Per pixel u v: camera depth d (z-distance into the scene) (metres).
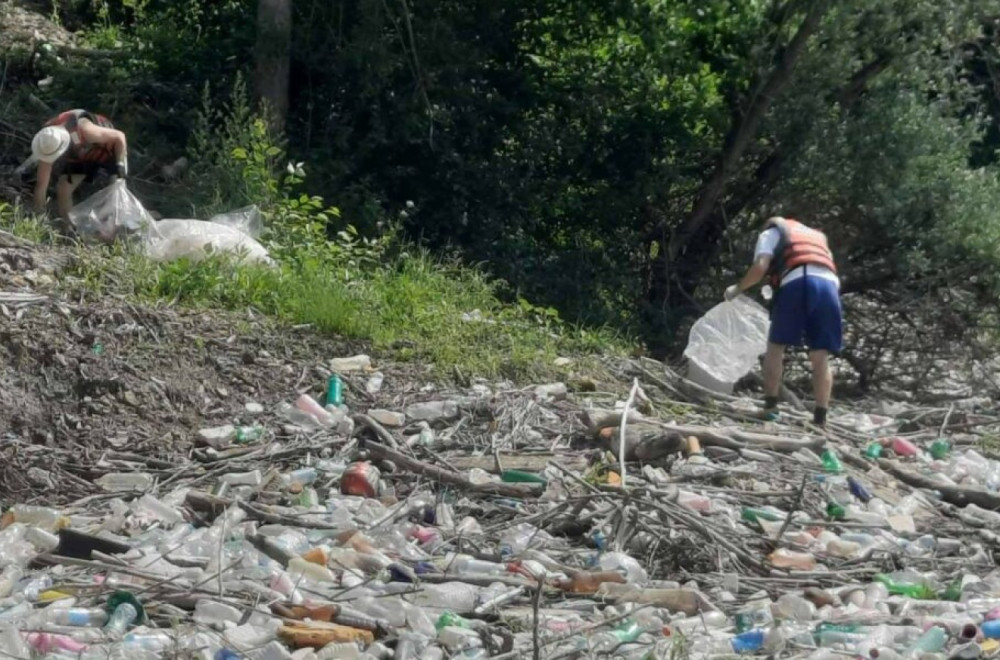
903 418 19.45
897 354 24.56
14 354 14.37
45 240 17.86
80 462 13.53
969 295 24.67
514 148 25.27
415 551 11.70
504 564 11.38
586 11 25.52
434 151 24.27
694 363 18.39
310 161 23.39
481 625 9.82
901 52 24.56
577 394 16.83
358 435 14.55
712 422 16.75
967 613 10.83
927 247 24.41
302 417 14.80
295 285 17.80
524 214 25.30
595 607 10.52
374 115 24.05
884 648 9.64
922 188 24.45
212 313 16.61
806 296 17.02
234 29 25.05
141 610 9.43
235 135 22.02
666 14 25.05
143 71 24.92
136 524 11.81
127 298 16.22
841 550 12.48
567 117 25.58
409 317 18.22
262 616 9.57
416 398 15.80
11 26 27.14
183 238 18.03
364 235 22.62
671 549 11.90
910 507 14.34
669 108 25.66
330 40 24.28
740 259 25.69
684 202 26.19
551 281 24.30
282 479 13.23
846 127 24.50
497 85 25.34
